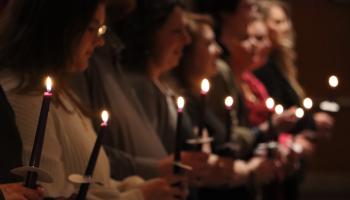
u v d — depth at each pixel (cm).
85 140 263
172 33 372
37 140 207
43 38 251
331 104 504
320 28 1020
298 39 1018
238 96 470
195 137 378
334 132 1020
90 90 314
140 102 369
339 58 1020
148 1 370
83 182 207
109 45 313
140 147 333
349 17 1020
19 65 249
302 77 1020
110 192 264
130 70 375
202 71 415
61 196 238
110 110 324
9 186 205
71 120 260
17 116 240
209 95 447
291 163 454
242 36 479
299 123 506
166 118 378
